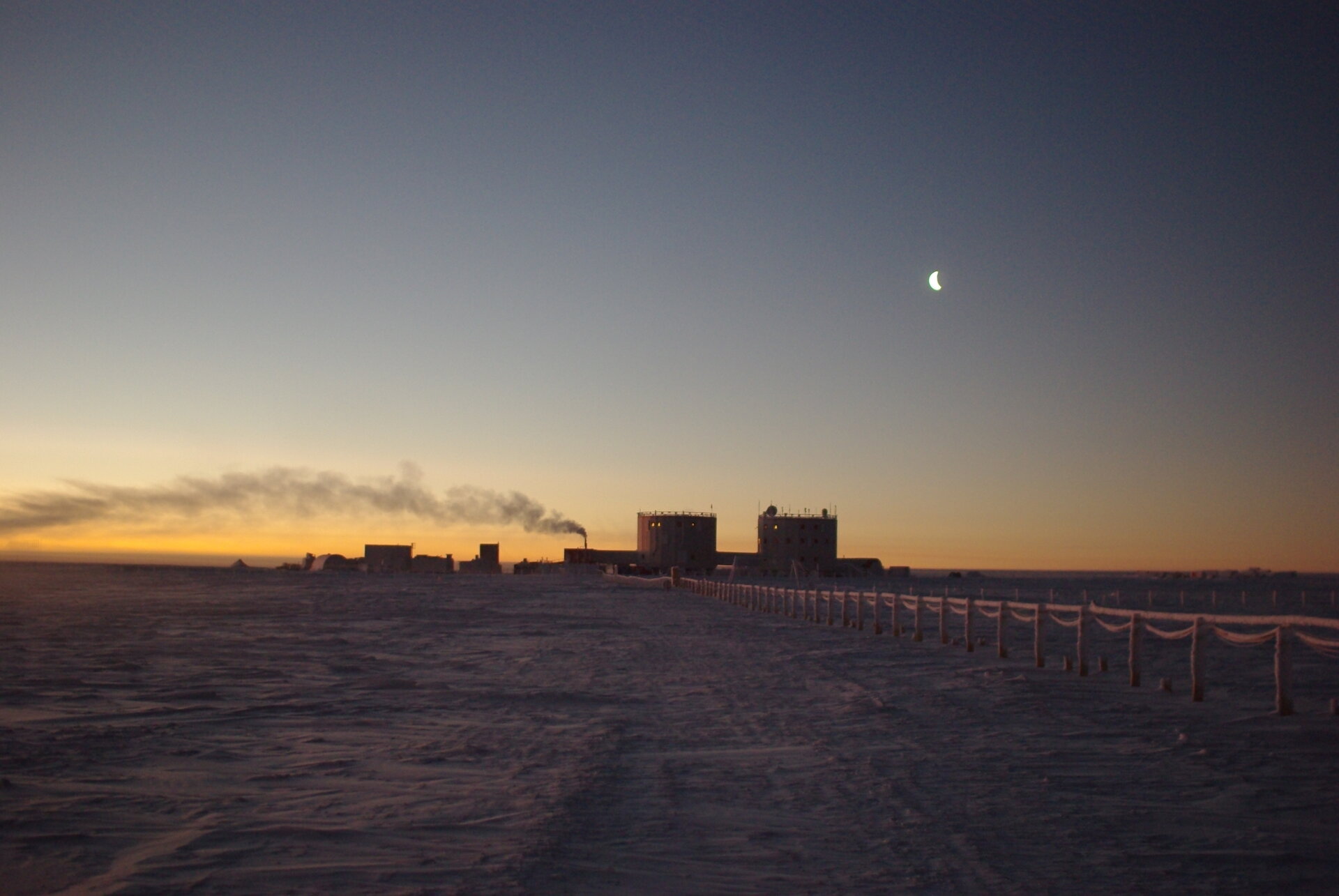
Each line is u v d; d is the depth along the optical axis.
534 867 6.07
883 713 12.94
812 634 29.69
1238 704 13.94
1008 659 21.06
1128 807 7.89
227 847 6.40
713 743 10.67
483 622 35.06
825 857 6.45
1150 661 20.42
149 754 9.65
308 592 65.75
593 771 9.06
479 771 9.06
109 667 17.56
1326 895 5.82
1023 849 6.67
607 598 62.78
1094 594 70.00
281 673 17.30
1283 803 8.07
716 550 149.88
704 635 29.28
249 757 9.63
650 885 5.81
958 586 99.94
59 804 7.48
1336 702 12.77
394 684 15.90
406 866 6.04
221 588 73.31
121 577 110.62
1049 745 10.64
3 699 13.33
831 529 153.62
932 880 5.99
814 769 9.29
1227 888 5.91
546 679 17.02
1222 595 73.12
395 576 128.50
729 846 6.69
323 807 7.59
